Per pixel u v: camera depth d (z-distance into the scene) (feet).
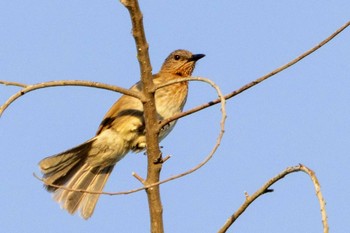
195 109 26.50
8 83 25.70
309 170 21.61
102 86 26.05
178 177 22.72
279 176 22.93
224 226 24.40
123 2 25.79
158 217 26.55
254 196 23.81
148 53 26.73
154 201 26.66
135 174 26.89
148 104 26.96
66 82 25.20
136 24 26.16
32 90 24.82
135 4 25.82
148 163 27.17
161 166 27.07
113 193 23.67
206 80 24.54
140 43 26.50
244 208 24.08
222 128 22.70
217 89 23.85
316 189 20.89
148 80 26.81
